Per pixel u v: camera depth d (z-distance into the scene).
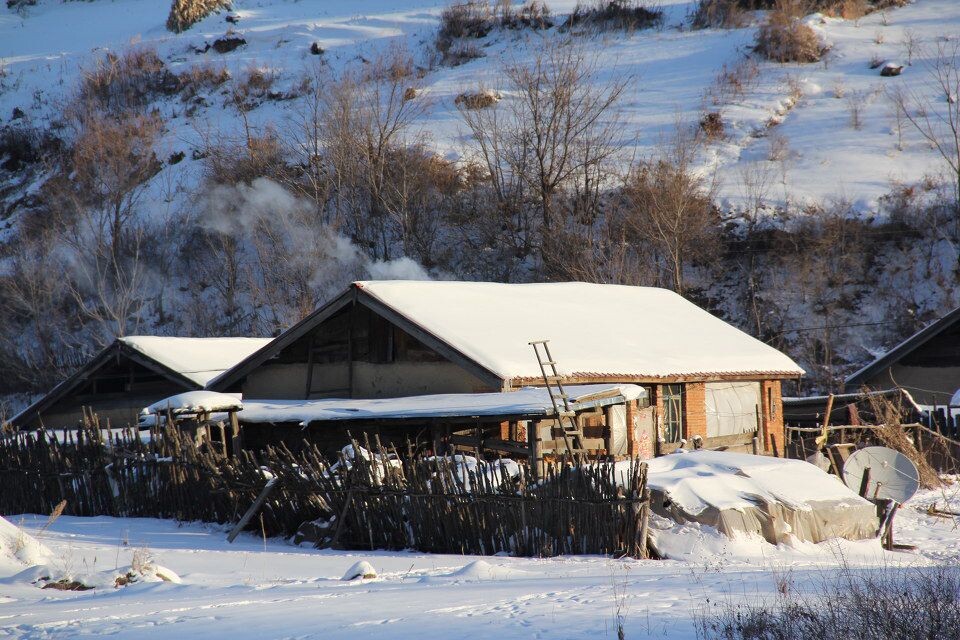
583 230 158.12
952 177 157.75
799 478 51.72
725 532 45.34
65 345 155.88
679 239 145.38
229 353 98.56
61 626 26.53
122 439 62.00
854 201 153.62
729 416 84.25
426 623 24.95
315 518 51.44
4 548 39.94
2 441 64.38
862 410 90.25
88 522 56.88
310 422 66.75
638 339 80.38
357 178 172.88
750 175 168.12
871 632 23.70
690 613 26.09
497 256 160.12
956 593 27.66
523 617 25.62
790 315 140.25
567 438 59.41
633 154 175.50
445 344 66.81
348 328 74.94
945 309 133.62
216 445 65.19
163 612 28.28
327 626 24.97
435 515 47.47
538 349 69.75
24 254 165.25
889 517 52.56
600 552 44.22
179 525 55.50
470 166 175.25
